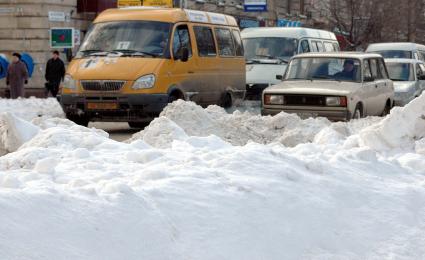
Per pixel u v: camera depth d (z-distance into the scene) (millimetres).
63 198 7117
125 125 28484
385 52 41688
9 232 6406
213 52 27547
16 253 6273
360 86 23766
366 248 8430
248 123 19547
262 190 8570
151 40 25094
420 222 9148
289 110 23172
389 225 8898
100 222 7000
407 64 33438
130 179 8562
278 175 9133
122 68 24156
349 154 10898
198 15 27125
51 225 6707
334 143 13719
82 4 45000
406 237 8766
